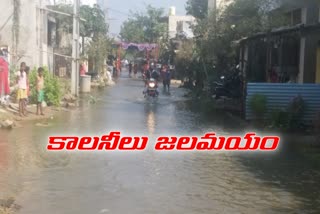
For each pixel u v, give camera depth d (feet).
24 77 52.03
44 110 58.08
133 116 58.29
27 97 53.47
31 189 26.12
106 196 25.27
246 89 55.06
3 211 22.18
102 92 94.53
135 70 169.99
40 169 30.76
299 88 50.93
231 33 88.07
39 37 85.66
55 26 107.45
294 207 24.45
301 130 48.52
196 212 23.22
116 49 177.06
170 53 158.51
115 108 66.80
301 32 53.26
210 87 83.15
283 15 75.61
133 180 28.76
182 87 118.32
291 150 39.34
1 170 30.14
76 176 29.25
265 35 63.62
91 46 121.08
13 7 81.00
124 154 36.45
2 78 55.06
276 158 36.22
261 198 25.85
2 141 39.40
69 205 23.54
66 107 64.69
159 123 52.80
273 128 48.67
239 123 54.24
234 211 23.56
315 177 30.60
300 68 64.39
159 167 32.40
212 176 30.35
